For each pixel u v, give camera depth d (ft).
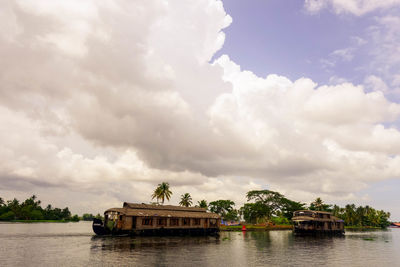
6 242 125.80
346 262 92.32
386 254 115.75
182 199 322.96
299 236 201.57
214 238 171.12
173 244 127.44
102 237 154.20
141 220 167.63
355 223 490.08
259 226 308.81
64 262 78.64
